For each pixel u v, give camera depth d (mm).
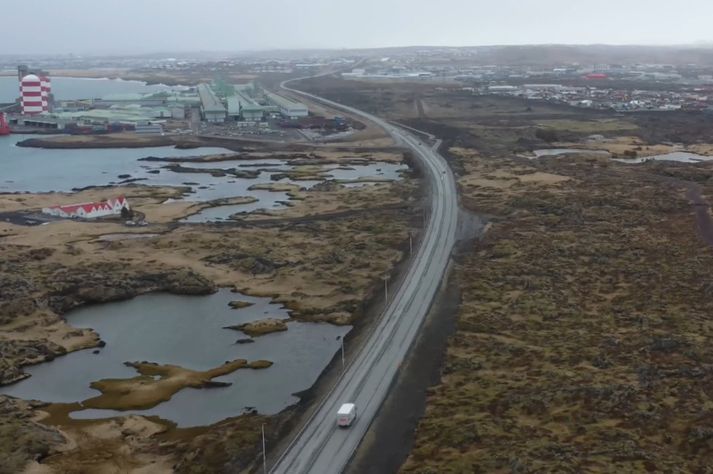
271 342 91375
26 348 87812
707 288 98562
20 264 118938
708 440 57469
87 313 103062
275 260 123188
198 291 109938
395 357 80750
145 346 91125
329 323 97125
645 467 53438
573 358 77438
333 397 71250
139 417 71250
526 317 91812
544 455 55844
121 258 124125
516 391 69375
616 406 64625
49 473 60000
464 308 95750
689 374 70938
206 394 76875
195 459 61375
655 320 88312
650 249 120875
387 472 56906
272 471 57656
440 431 62500
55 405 74875
